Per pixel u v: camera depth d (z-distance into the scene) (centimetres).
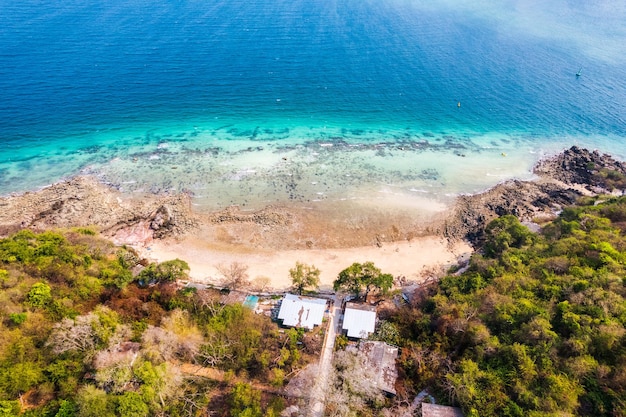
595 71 17388
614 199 9150
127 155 11450
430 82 16088
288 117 13562
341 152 11975
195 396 5253
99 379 4872
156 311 6538
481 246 8819
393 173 11188
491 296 6244
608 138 13162
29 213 9075
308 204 9950
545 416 4372
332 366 5703
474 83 16162
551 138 13125
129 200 9875
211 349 5772
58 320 5650
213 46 18275
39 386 4834
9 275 6150
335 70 16700
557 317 5653
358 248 8862
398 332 6256
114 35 18862
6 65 15388
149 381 4909
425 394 5369
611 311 5497
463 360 5338
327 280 7944
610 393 4541
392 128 13300
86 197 9694
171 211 9438
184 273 7575
